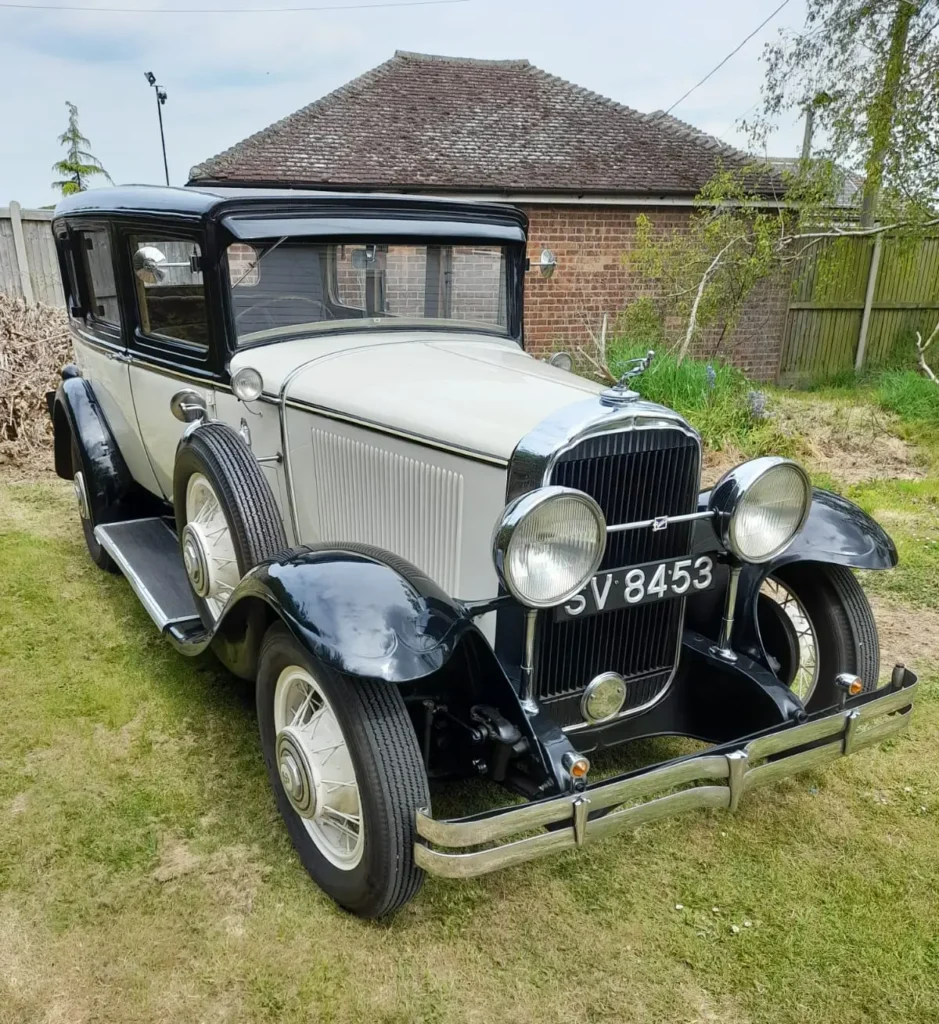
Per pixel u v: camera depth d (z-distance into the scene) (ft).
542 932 7.77
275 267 11.19
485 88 43.98
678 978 7.30
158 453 13.53
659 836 9.10
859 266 40.22
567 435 7.50
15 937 7.53
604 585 8.02
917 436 27.17
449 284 12.51
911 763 10.49
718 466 23.49
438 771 8.53
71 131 127.54
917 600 15.38
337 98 40.70
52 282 32.60
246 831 9.03
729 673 9.16
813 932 7.80
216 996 7.04
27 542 17.20
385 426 9.12
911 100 30.48
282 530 9.89
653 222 37.60
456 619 7.33
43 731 10.67
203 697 11.59
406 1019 6.88
